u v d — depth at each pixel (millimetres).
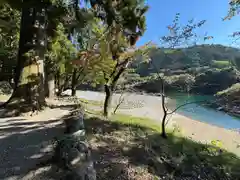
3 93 9625
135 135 4152
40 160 2418
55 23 5656
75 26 5555
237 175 3082
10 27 8375
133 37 6332
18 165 2275
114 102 13633
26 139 3189
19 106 5066
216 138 6406
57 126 4051
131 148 3277
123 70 7035
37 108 5336
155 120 8266
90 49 8664
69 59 9602
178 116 9859
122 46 6773
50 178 2010
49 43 7902
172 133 5520
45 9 4648
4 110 4969
